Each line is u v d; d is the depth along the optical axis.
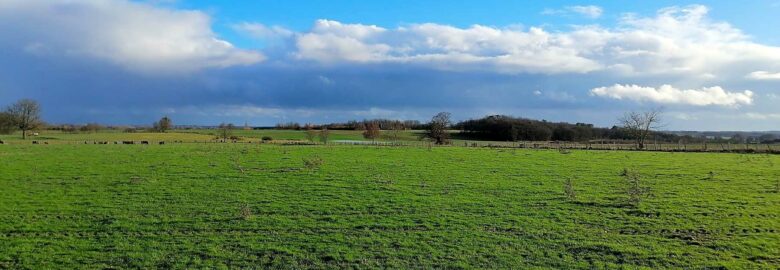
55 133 123.81
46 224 23.44
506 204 27.75
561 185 33.72
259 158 49.06
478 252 19.83
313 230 22.69
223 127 120.69
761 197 29.47
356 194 30.33
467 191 31.47
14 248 19.92
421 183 34.25
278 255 19.42
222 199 28.84
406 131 127.38
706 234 22.00
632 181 35.41
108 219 24.39
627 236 21.83
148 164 43.69
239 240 21.16
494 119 130.62
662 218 24.62
